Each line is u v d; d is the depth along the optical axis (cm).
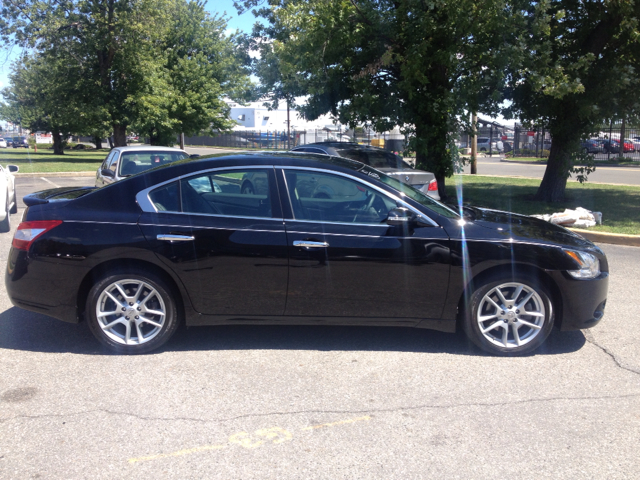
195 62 3272
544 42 1072
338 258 431
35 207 448
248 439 323
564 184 1345
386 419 347
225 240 431
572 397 378
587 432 333
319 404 366
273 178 447
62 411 353
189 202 444
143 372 411
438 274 435
